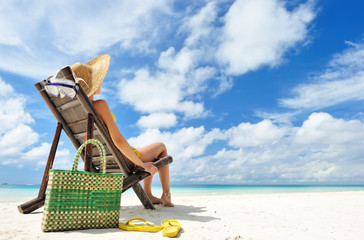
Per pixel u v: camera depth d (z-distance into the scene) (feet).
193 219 9.53
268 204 16.17
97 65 9.81
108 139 9.52
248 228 8.13
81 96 8.45
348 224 9.06
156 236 6.79
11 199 31.37
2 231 6.98
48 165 11.48
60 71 8.05
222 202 17.85
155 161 12.46
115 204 7.75
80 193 7.24
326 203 16.74
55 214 6.88
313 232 7.75
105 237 6.42
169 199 13.30
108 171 12.66
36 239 6.11
